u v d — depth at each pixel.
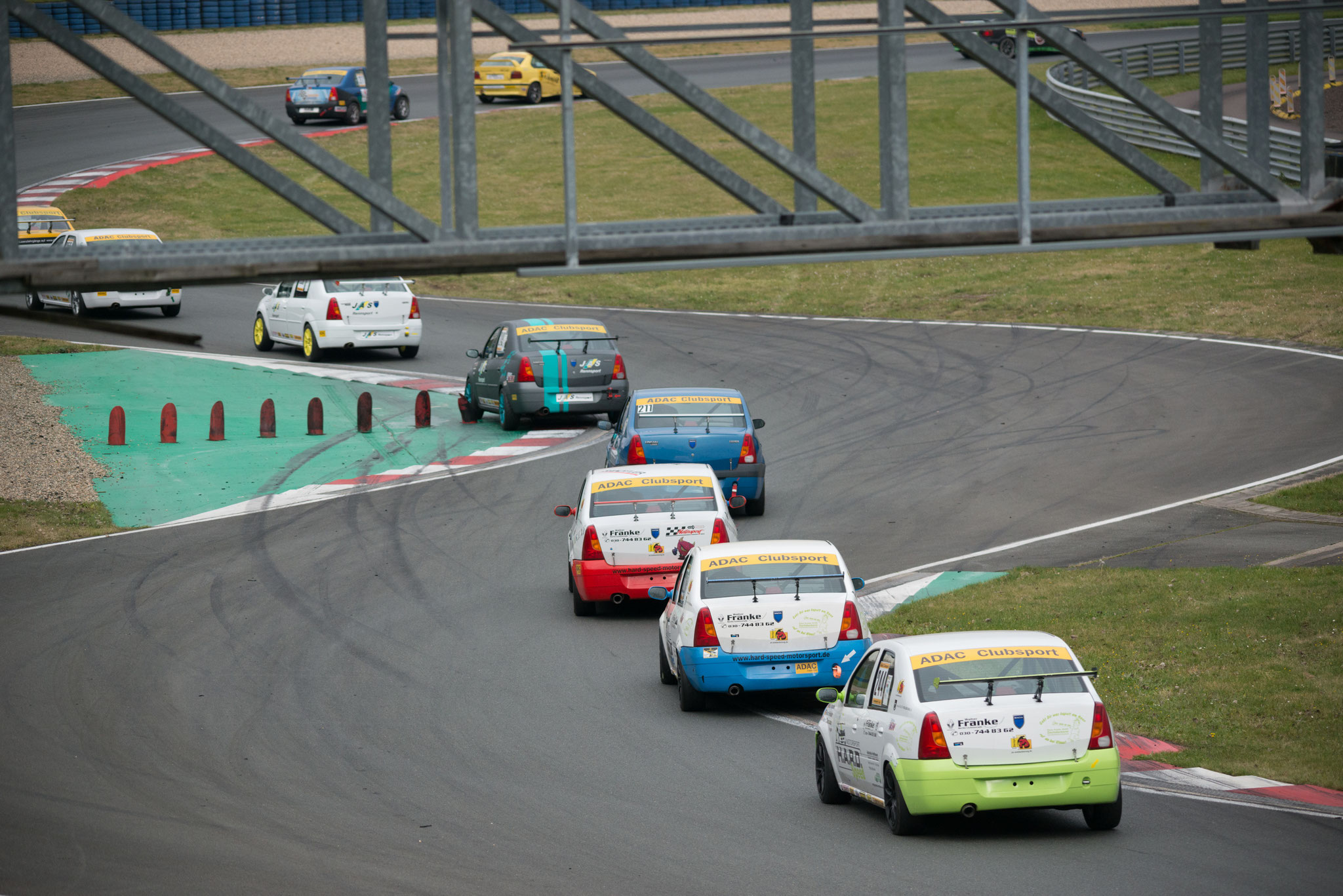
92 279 31.53
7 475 90.31
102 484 89.44
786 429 98.44
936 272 154.88
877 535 74.44
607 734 47.31
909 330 129.62
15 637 60.38
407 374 121.88
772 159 34.09
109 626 61.88
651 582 62.00
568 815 38.31
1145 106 36.00
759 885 31.77
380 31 33.88
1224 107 193.62
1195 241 36.03
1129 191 179.88
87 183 189.62
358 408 103.88
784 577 50.47
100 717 49.66
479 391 105.88
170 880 33.31
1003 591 62.78
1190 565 64.56
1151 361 110.44
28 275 31.14
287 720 49.12
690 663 49.44
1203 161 39.22
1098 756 34.66
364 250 33.03
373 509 83.62
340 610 64.31
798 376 113.69
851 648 49.69
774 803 39.47
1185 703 48.41
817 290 151.12
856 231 34.34
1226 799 38.75
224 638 60.00
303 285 126.50
